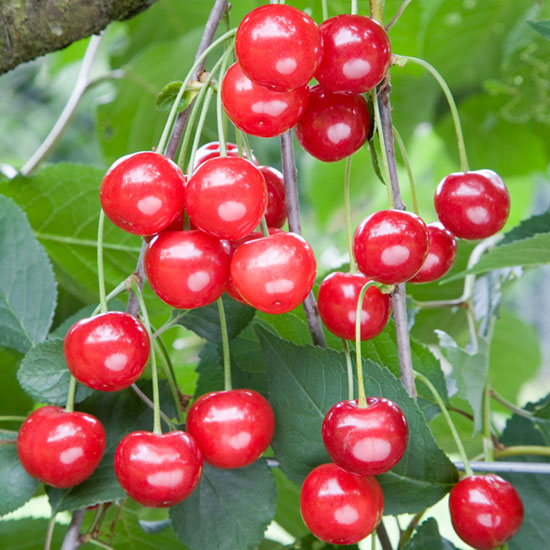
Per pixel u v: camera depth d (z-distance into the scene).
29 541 0.68
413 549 0.62
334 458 0.59
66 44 0.65
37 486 0.63
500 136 0.95
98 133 0.84
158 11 0.89
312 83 0.70
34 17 0.65
